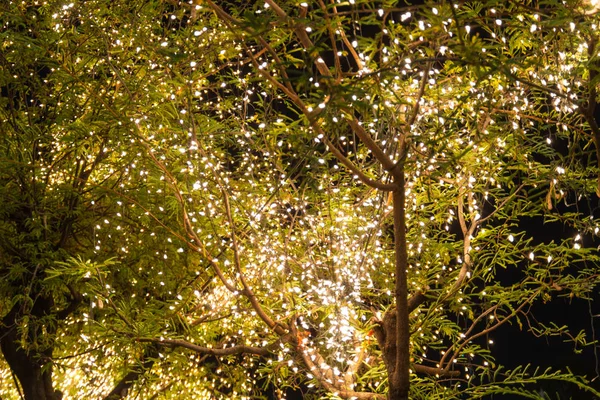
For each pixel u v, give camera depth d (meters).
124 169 7.73
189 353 8.58
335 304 5.87
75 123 7.39
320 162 4.16
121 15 7.07
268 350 6.52
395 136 5.03
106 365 9.08
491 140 5.30
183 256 8.27
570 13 3.68
